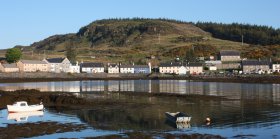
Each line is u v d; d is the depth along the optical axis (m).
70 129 46.06
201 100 79.19
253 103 72.56
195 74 198.00
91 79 185.88
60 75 191.75
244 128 46.22
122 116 57.00
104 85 138.50
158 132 43.88
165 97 86.56
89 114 59.56
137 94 95.06
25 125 48.38
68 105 72.50
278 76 164.88
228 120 52.28
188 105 70.50
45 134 43.09
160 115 57.78
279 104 70.56
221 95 89.75
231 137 40.97
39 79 174.12
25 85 137.88
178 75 195.62
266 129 45.38
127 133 43.03
